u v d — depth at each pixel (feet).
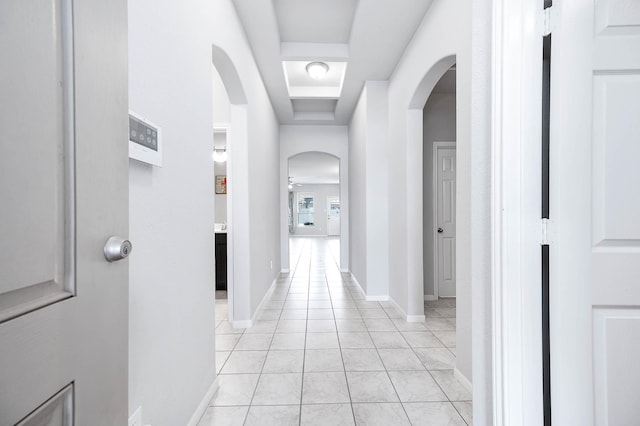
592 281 3.00
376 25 8.46
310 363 7.03
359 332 8.91
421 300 9.78
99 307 1.62
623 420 3.00
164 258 3.95
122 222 1.83
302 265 21.30
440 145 12.55
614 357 3.00
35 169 1.28
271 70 10.95
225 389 5.98
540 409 3.11
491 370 3.36
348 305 11.64
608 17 2.94
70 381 1.43
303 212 54.03
